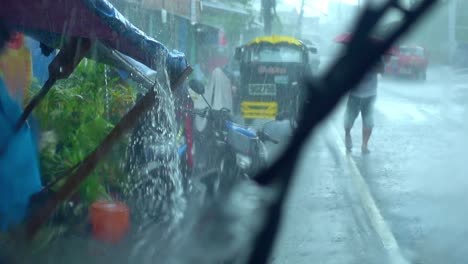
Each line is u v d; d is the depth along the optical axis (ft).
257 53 59.77
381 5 10.93
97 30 19.79
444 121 56.54
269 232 12.82
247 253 13.10
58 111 21.94
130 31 20.04
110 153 21.07
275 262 19.54
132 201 20.38
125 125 19.17
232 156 25.80
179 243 16.61
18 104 20.98
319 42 88.74
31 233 17.98
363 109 40.11
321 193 28.66
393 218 25.14
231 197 15.47
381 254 20.77
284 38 61.67
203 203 16.75
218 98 47.01
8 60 21.81
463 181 31.83
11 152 18.45
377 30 10.98
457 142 44.42
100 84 25.13
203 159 26.27
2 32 20.22
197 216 16.66
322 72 11.68
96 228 18.86
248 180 15.10
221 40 84.28
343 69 11.37
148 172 21.11
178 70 21.47
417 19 10.76
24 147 18.95
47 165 20.85
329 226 23.56
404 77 105.09
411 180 32.40
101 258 18.07
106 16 19.56
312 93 11.76
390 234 22.95
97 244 18.61
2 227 17.72
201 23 80.79
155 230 18.42
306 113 11.87
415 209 26.61
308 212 25.25
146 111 19.86
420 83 104.22
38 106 21.63
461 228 23.67
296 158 12.43
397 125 53.67
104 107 25.22
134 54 20.51
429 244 21.91
